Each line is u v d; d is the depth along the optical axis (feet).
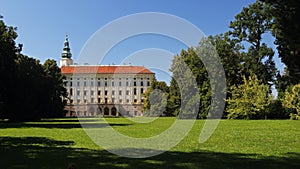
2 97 154.20
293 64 50.39
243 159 40.68
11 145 56.18
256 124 119.14
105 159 40.86
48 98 190.08
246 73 192.95
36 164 36.96
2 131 92.32
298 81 53.36
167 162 38.75
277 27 49.57
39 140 65.31
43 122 158.92
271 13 49.80
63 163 37.70
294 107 164.35
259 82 178.09
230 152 47.03
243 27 194.29
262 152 46.73
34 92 171.94
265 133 78.33
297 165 36.58
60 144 58.03
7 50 137.08
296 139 64.08
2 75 137.59
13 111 163.43
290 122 133.80
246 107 174.50
